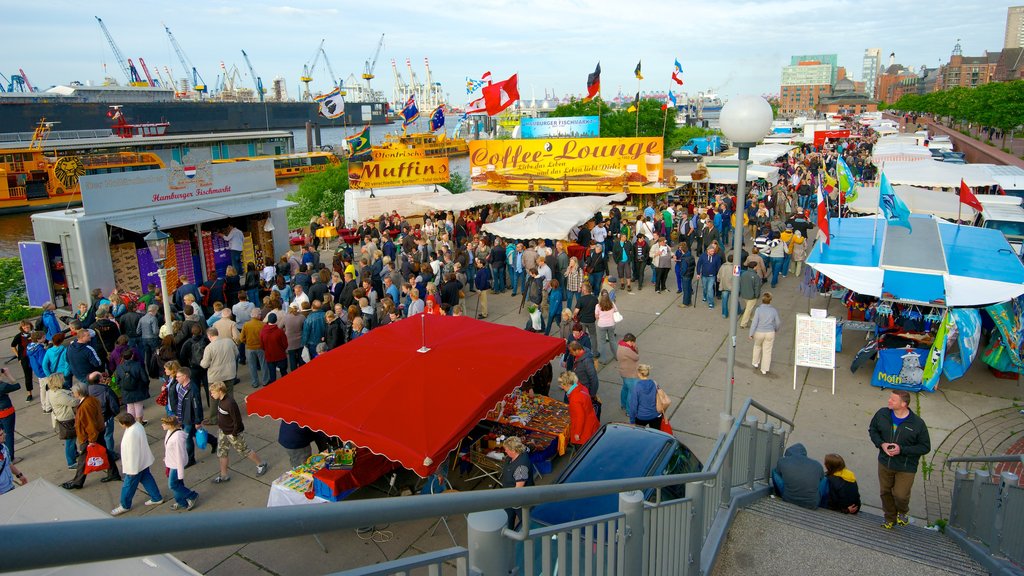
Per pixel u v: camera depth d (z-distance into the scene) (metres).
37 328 14.16
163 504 9.09
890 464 7.69
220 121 152.62
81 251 16.98
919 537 7.54
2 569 0.85
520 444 7.62
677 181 30.44
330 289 16.86
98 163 67.81
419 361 8.83
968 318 11.83
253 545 8.12
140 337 13.42
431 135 55.88
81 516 5.59
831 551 6.33
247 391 13.02
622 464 7.69
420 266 18.22
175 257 19.88
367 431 7.62
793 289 19.56
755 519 6.91
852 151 59.09
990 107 64.19
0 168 65.56
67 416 9.88
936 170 24.20
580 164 29.05
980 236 14.34
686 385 12.96
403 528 8.45
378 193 32.19
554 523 6.82
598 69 33.12
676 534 5.21
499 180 30.75
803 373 13.46
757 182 34.22
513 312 18.05
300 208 42.72
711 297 17.89
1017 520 6.23
